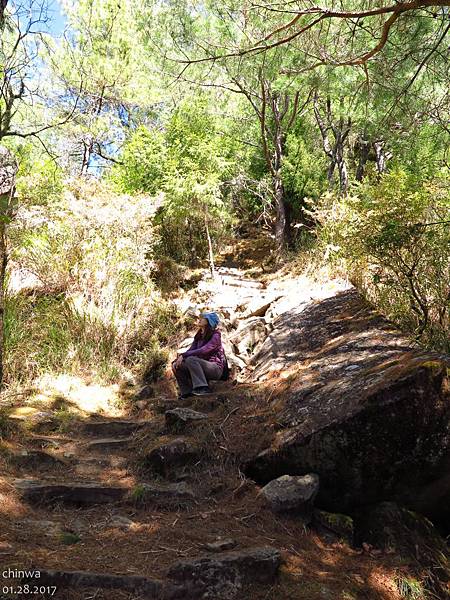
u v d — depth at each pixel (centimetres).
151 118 1488
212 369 568
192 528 342
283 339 624
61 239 780
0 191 504
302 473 388
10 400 541
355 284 727
